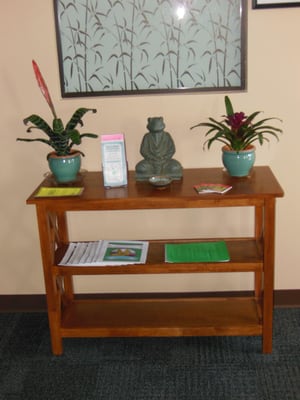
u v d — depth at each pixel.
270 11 2.30
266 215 2.16
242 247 2.42
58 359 2.40
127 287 2.78
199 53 2.37
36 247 2.73
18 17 2.35
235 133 2.22
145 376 2.26
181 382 2.21
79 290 2.79
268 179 2.29
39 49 2.39
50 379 2.27
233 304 2.54
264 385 2.17
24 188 2.62
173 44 2.37
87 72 2.42
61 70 2.41
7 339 2.57
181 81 2.41
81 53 2.40
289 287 2.72
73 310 2.54
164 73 2.41
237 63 2.38
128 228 2.66
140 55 2.39
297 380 2.20
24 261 2.76
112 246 2.47
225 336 2.52
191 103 2.44
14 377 2.29
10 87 2.45
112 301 2.62
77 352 2.44
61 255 2.42
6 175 2.60
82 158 2.54
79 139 2.21
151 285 2.77
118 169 2.28
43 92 2.23
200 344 2.46
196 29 2.34
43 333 2.61
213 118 2.46
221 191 2.14
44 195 2.21
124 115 2.47
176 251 2.38
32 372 2.32
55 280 2.35
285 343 2.44
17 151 2.56
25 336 2.59
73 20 2.36
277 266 2.68
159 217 2.63
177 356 2.38
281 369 2.27
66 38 2.38
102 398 2.14
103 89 2.44
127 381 2.23
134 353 2.42
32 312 2.79
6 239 2.72
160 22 2.34
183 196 2.13
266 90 2.40
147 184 2.30
